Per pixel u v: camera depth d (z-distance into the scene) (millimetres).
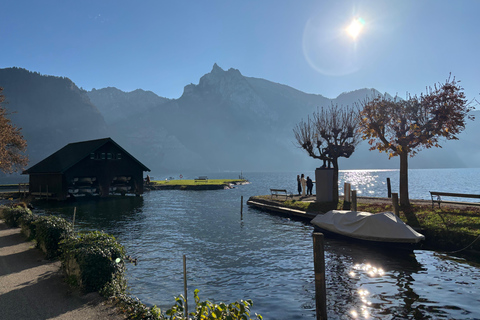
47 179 47000
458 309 9977
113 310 7883
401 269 14148
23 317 7516
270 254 16719
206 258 15984
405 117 24781
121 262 9781
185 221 27812
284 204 32656
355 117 31094
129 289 11609
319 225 21547
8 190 60281
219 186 72688
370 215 18859
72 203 42750
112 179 50219
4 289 9391
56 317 7520
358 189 79438
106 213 33062
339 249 17656
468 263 14938
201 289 11773
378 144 26109
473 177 140750
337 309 10062
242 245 18766
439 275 13297
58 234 12930
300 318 9398
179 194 59031
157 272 13734
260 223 26516
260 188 77938
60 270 11242
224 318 5887
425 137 23469
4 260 12641
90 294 8844
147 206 39469
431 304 10375
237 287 11984
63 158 48656
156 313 7551
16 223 20688
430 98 23656
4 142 44781
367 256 16234
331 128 31438
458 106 22875
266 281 12625
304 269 14133
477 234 16500
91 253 9188
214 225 25688
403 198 24984
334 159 30859
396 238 17266
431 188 73375
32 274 10836
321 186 31422
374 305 10336
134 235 21703
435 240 18094
